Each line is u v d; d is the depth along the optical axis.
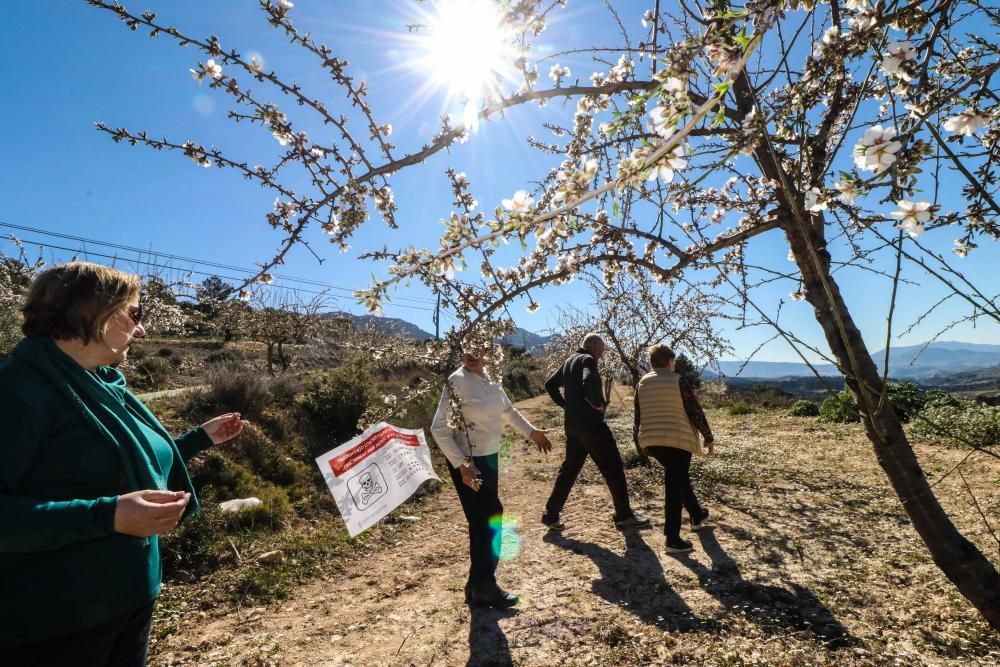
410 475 2.88
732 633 2.80
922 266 1.36
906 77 1.30
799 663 2.48
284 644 3.12
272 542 4.64
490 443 3.38
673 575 3.57
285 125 1.73
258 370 9.10
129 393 1.74
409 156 1.80
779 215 1.98
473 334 1.92
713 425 11.49
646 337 6.95
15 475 1.31
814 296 1.97
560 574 3.76
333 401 7.91
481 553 3.34
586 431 4.64
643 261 2.06
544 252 2.09
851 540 3.96
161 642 3.18
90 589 1.39
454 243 1.60
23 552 1.29
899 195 1.27
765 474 6.15
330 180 1.82
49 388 1.41
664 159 1.12
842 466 6.44
